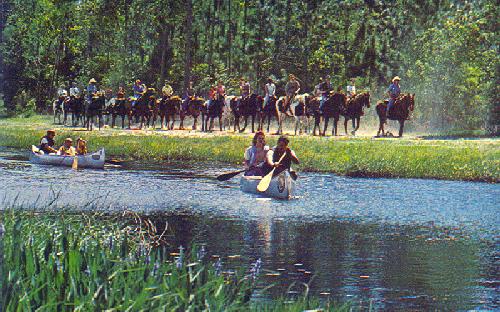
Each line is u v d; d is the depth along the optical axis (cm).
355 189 2611
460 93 5850
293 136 5062
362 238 1719
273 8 9912
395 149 3828
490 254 1553
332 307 1054
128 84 8506
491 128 5597
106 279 823
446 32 6212
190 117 6494
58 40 9925
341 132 5816
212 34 9769
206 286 854
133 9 9219
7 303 711
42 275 829
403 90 6812
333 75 9000
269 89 5478
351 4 9562
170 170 3203
